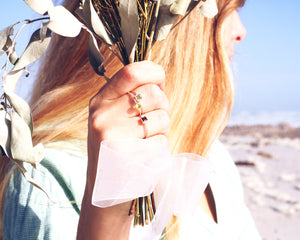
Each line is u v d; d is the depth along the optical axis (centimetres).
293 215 385
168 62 61
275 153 827
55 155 55
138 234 55
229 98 65
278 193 469
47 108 60
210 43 62
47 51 64
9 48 39
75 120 58
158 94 37
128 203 41
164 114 38
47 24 38
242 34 70
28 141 41
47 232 50
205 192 69
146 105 37
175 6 41
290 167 646
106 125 38
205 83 65
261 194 471
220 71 64
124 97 37
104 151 37
